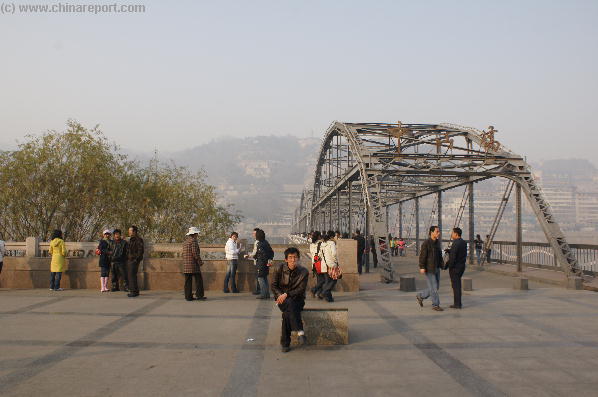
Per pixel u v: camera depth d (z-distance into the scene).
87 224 20.36
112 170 20.72
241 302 11.89
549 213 20.02
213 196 26.39
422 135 26.59
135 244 12.68
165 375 6.07
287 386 5.66
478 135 23.66
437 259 11.05
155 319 9.62
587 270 18.28
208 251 14.33
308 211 65.62
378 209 19.50
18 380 5.84
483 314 10.40
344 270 14.27
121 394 5.38
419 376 6.07
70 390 5.50
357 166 22.78
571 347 7.54
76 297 12.45
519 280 14.70
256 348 7.42
